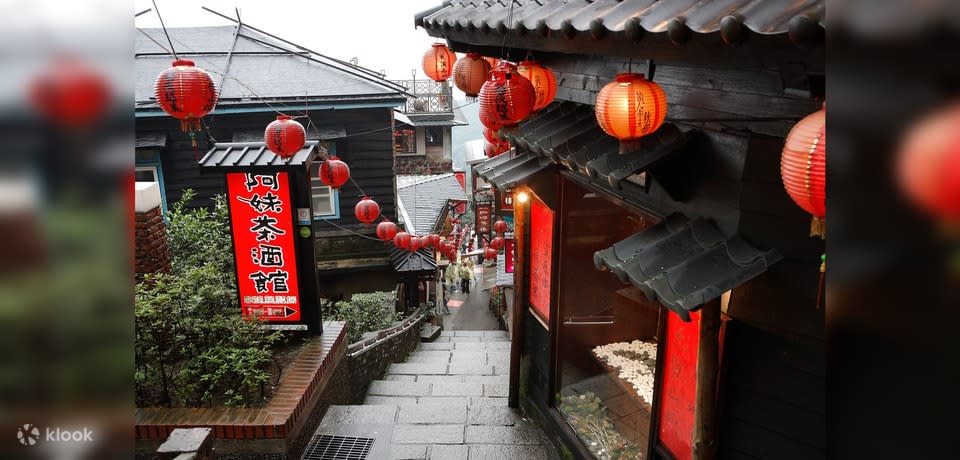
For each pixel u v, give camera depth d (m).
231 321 8.23
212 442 5.45
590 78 6.60
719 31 2.76
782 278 4.04
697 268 3.96
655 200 5.43
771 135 3.88
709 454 4.63
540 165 7.21
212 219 13.87
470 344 15.10
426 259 17.25
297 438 7.53
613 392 7.96
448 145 33.31
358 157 16.58
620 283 9.75
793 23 2.23
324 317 13.61
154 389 7.77
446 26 6.84
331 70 16.69
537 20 4.87
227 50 17.25
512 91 5.11
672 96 5.05
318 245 16.91
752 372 4.37
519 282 8.73
